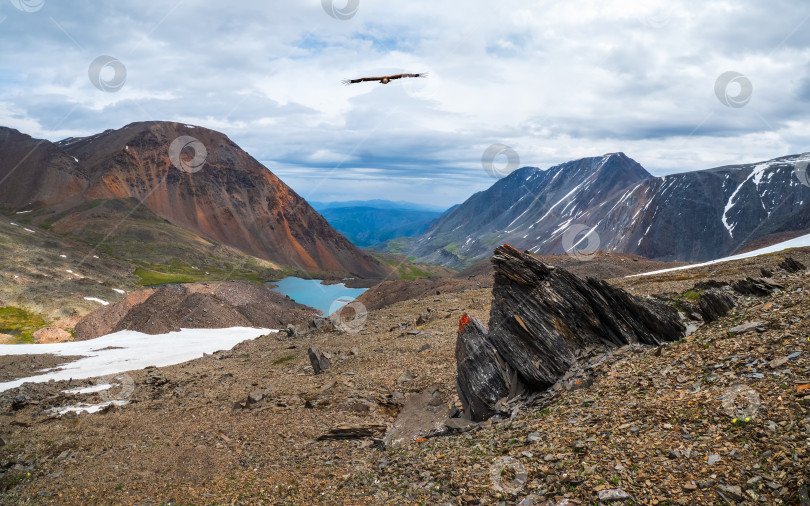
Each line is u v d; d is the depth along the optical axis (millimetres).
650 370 14172
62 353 69625
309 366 39344
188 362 55594
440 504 10445
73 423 29156
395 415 22406
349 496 11977
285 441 19625
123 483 16750
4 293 129375
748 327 14172
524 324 18219
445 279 155500
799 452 8641
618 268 132125
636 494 9062
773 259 76438
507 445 12656
